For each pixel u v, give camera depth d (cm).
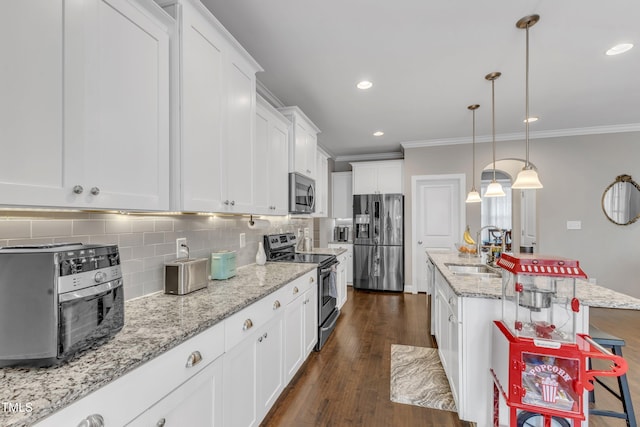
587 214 423
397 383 222
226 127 170
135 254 152
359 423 180
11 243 102
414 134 448
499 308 166
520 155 448
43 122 85
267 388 175
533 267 135
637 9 177
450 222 494
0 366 80
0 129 76
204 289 174
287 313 206
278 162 268
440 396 206
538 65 245
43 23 85
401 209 498
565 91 295
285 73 257
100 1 102
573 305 132
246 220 264
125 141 111
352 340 303
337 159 608
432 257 316
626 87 286
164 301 149
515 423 133
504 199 830
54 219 115
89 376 78
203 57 150
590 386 125
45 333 79
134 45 115
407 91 295
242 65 188
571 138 429
